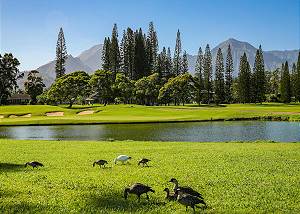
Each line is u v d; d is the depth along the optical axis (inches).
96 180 734.5
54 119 3260.3
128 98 6466.5
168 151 1266.0
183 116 3545.8
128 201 577.3
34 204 559.5
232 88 7367.1
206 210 529.7
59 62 6348.4
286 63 6678.2
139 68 6855.3
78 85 5516.7
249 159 1048.2
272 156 1114.7
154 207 544.7
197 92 6658.5
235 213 518.0
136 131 2455.7
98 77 5797.2
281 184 705.0
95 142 1658.5
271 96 7283.5
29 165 919.7
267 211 529.7
